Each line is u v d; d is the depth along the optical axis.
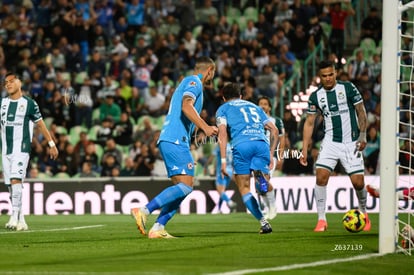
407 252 20.95
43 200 48.22
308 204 47.66
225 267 17.31
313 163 51.59
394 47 21.02
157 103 59.56
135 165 52.88
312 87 55.41
